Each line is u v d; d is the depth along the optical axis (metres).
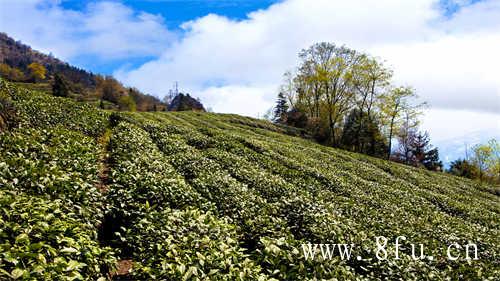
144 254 8.74
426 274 10.85
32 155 12.19
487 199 37.44
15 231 6.66
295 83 83.38
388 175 37.91
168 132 34.69
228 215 13.52
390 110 65.75
